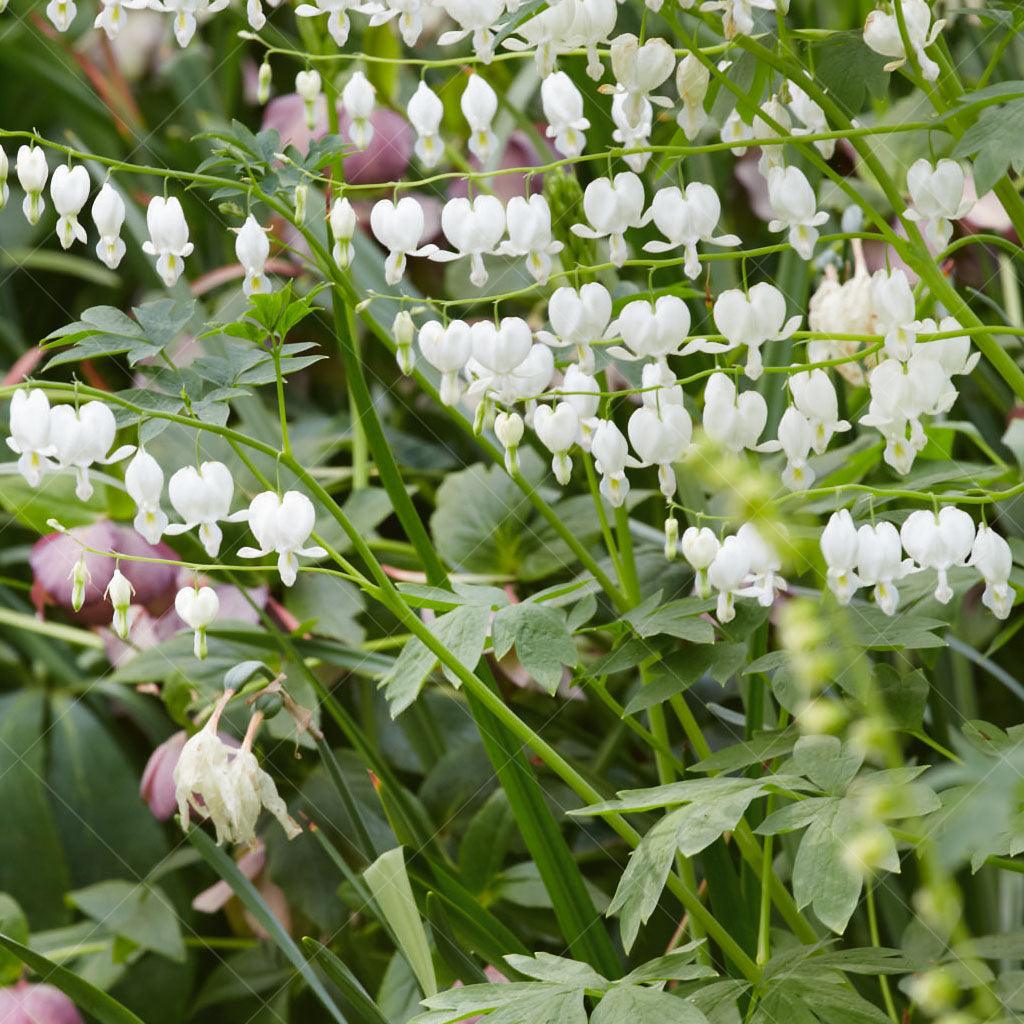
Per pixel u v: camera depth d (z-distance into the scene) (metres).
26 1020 1.47
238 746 1.50
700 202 1.30
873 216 1.30
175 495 1.29
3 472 1.51
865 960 1.31
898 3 1.27
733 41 1.29
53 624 1.58
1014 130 1.26
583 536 1.54
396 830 1.44
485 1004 1.29
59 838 1.56
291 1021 1.51
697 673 1.35
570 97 1.30
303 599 1.54
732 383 1.31
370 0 1.37
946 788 1.31
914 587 1.38
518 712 1.55
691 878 1.44
